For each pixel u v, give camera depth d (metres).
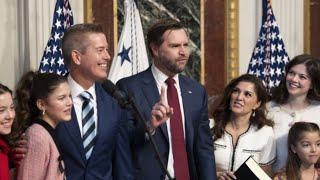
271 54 5.92
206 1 6.07
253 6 6.22
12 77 5.47
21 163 3.65
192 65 6.03
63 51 3.79
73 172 3.76
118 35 5.83
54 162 3.65
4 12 5.45
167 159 4.01
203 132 4.23
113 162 3.96
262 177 4.31
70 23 5.33
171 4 5.95
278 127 4.89
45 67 5.20
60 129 3.76
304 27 6.40
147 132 3.63
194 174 4.15
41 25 5.51
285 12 6.32
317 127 4.70
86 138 3.79
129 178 3.93
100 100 3.86
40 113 3.78
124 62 5.48
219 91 6.11
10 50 5.47
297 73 4.86
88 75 3.76
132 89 4.04
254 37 6.23
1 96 3.68
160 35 4.00
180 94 4.15
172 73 4.08
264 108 4.81
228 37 6.12
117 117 3.88
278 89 5.01
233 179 4.41
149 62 5.75
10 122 3.73
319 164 4.81
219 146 4.72
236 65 6.14
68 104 3.72
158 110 3.72
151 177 3.98
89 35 3.71
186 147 4.10
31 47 5.48
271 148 4.79
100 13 5.79
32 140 3.64
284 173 4.76
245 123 4.78
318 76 4.88
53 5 5.55
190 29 6.02
